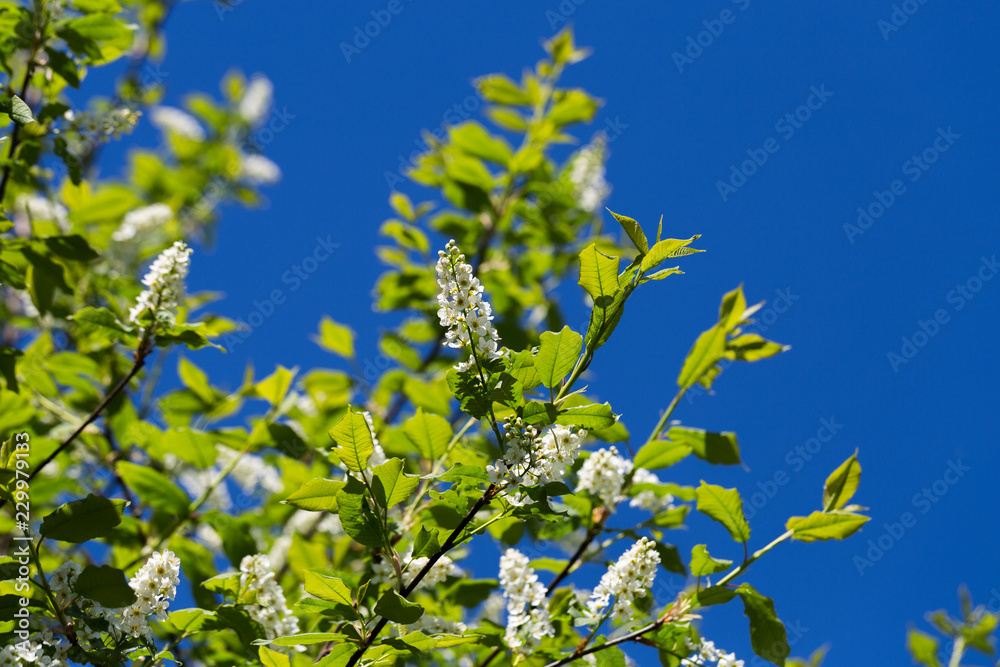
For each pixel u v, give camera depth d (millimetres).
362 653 2090
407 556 2660
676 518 3295
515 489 2023
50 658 2250
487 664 2984
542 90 5852
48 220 4520
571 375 2078
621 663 2682
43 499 3695
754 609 2658
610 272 2037
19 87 3697
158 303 2938
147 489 3578
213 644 3207
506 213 5637
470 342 2025
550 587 3174
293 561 3682
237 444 3945
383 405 4660
